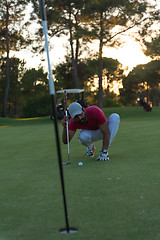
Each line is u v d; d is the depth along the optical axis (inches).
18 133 664.4
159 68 2596.0
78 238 120.0
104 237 119.7
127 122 842.8
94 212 149.1
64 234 124.6
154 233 121.4
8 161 314.7
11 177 237.8
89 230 127.3
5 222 141.9
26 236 124.6
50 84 126.0
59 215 147.5
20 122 1256.8
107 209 152.5
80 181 213.5
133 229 126.1
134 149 351.6
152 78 2733.8
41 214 150.6
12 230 131.7
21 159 324.2
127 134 508.1
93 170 249.1
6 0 1740.9
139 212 146.1
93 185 200.7
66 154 346.3
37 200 174.4
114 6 1492.4
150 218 137.7
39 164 289.9
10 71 2748.5
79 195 179.5
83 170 251.3
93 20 1576.0
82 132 314.0
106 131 299.9
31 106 2014.0
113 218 139.6
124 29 1583.4
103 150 297.1
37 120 1285.7
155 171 233.6
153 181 203.8
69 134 305.0
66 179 222.1
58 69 2292.1
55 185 206.4
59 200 172.1
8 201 175.2
